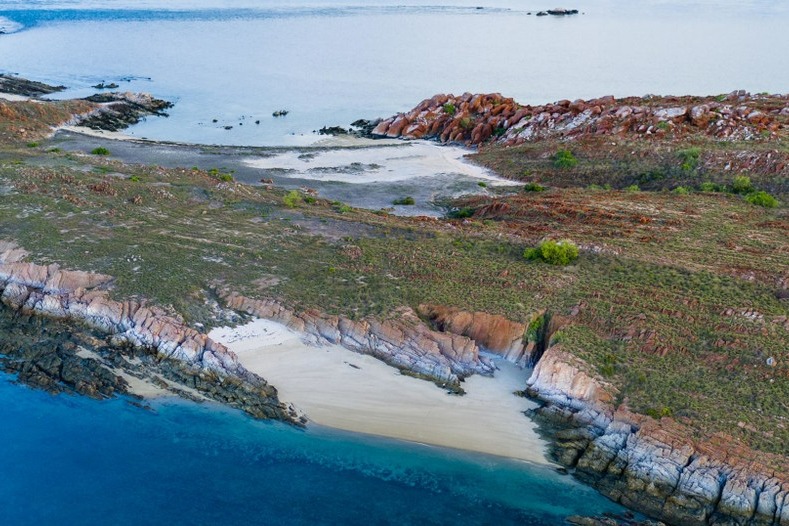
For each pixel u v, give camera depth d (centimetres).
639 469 4184
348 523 4034
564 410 4656
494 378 5044
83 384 4966
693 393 4509
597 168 9575
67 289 5788
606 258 6059
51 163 8719
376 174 10012
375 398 4869
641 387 4588
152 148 10781
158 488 4250
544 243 6134
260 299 5603
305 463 4428
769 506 3859
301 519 4059
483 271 5909
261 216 7312
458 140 11919
